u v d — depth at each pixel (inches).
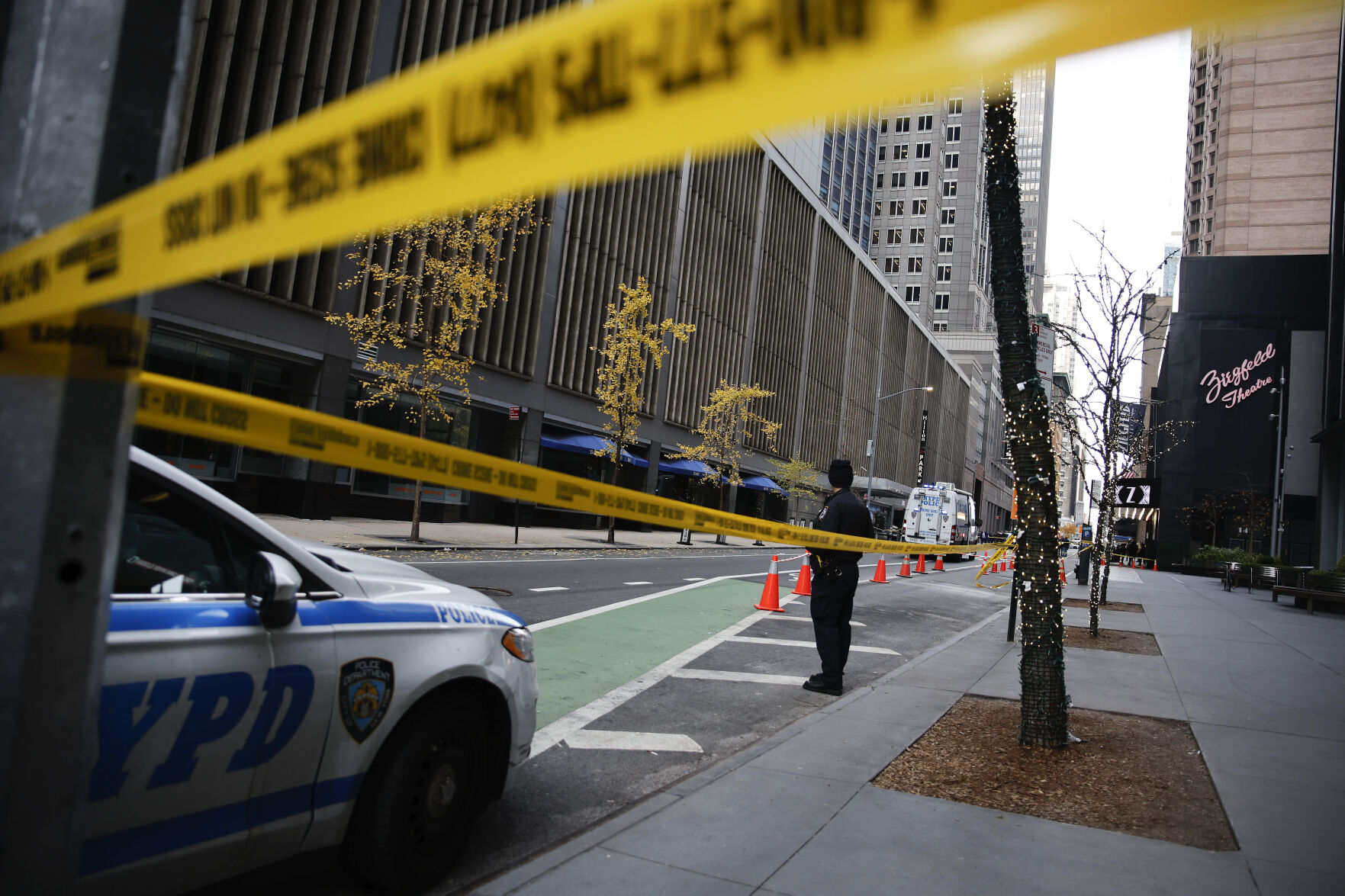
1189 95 3909.9
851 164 3831.2
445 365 775.1
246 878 109.5
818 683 283.7
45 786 52.2
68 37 53.7
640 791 181.0
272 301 767.7
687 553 1019.3
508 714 141.6
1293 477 1692.9
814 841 146.2
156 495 105.1
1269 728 244.8
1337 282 1205.7
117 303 52.7
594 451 1099.9
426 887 127.5
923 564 989.8
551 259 1165.1
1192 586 1083.3
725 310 1729.8
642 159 33.7
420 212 40.1
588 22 35.3
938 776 186.4
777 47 29.8
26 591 51.7
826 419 2322.8
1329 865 143.6
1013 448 224.2
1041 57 23.3
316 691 110.7
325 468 823.1
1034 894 129.2
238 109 740.7
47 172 52.9
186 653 98.0
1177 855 146.2
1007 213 228.1
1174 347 1833.2
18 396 53.0
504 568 568.4
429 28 942.4
